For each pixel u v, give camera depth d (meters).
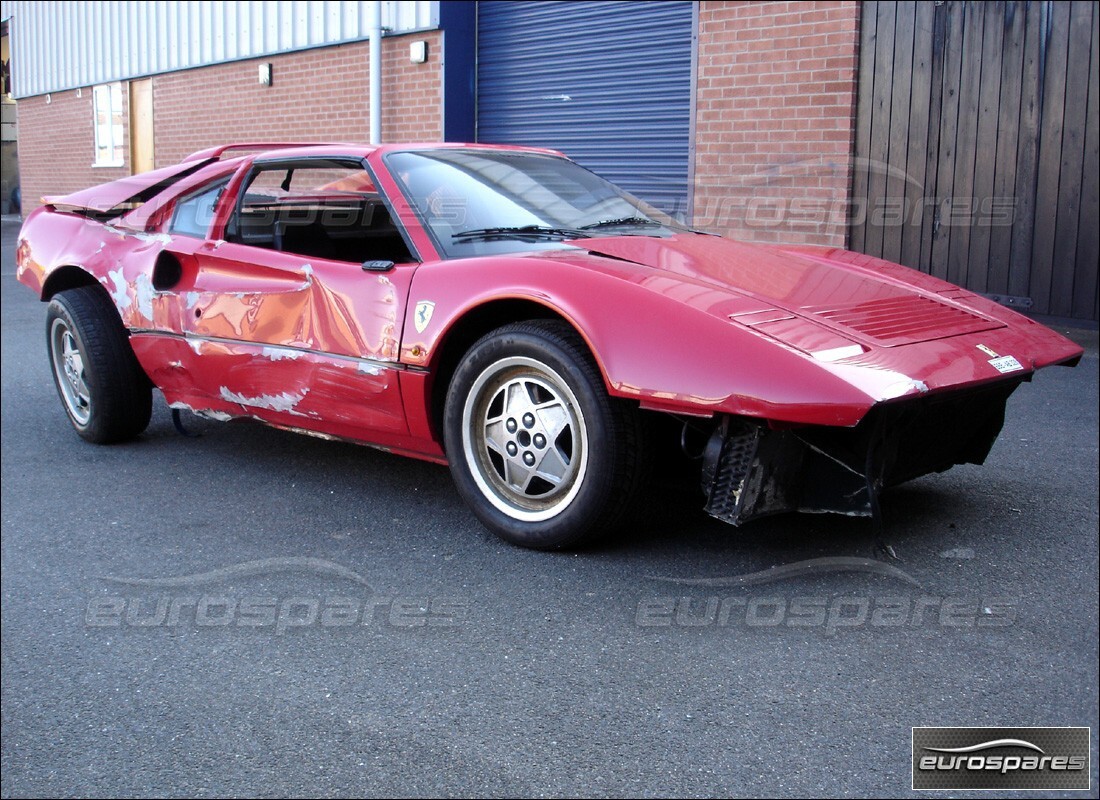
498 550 3.33
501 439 3.30
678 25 8.73
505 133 10.47
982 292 7.18
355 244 4.41
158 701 2.46
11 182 25.03
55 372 4.88
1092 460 4.25
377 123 10.66
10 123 25.05
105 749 2.26
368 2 10.62
